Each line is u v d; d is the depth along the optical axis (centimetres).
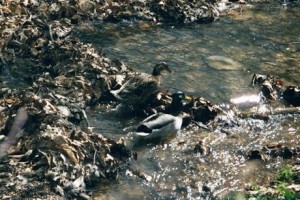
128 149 1691
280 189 1552
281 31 2733
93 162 1600
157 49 2433
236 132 1872
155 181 1597
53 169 1530
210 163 1698
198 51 2438
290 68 2352
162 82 2136
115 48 2411
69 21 2606
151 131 1759
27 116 1705
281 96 2112
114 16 2708
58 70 2111
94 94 1966
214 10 2862
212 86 2144
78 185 1520
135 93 1925
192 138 1819
